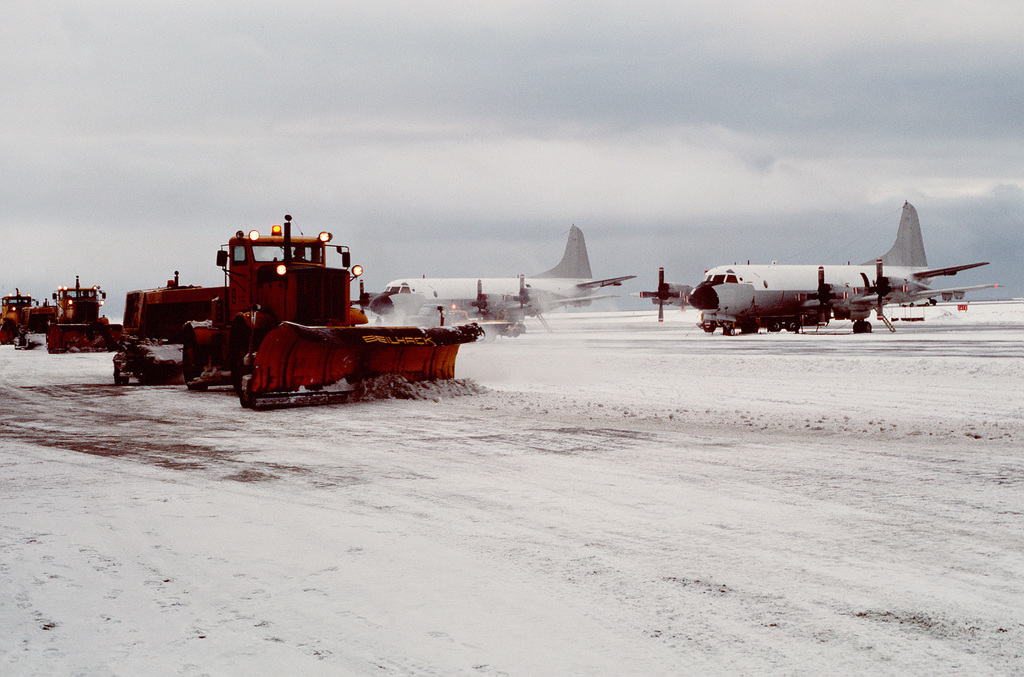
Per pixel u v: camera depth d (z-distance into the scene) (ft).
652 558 17.08
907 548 17.65
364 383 49.88
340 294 54.85
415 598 14.69
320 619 13.70
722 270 171.73
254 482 25.61
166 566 16.70
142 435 36.94
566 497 23.04
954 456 29.53
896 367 71.10
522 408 45.19
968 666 11.75
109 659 12.15
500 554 17.42
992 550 17.46
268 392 47.26
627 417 41.73
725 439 34.17
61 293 130.41
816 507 21.56
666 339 144.97
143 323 72.43
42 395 58.03
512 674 11.55
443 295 197.67
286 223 53.93
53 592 15.12
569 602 14.44
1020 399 49.52
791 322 177.58
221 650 12.46
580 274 260.42
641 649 12.40
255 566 16.65
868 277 186.80
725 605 14.25
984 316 279.08
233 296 57.82
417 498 23.04
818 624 13.35
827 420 38.96
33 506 22.26
